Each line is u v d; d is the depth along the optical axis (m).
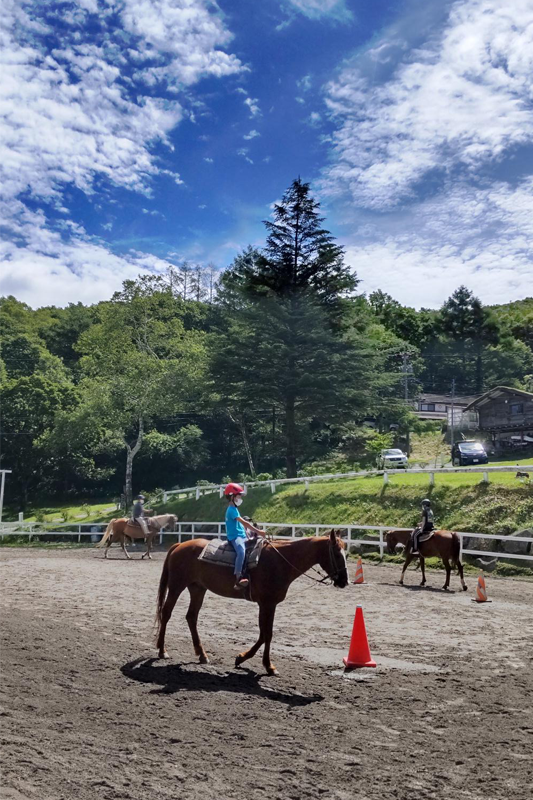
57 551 32.97
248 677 8.82
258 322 45.62
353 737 6.55
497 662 9.75
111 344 54.91
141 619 12.94
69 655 9.64
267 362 44.41
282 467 67.25
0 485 42.97
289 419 45.59
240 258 78.38
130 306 56.00
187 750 6.14
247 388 45.75
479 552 20.94
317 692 8.17
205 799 5.11
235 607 14.52
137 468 72.81
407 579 19.72
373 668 9.35
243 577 9.15
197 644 9.62
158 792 5.22
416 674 9.04
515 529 21.47
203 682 8.50
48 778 5.39
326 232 47.41
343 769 5.75
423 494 26.28
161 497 45.16
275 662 9.70
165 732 6.61
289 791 5.29
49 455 69.81
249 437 72.19
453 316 106.38
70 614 13.27
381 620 13.07
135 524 27.67
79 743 6.23
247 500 35.31
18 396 69.94
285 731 6.72
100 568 23.36
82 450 71.94
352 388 44.94
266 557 9.39
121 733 6.55
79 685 8.16
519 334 116.94
